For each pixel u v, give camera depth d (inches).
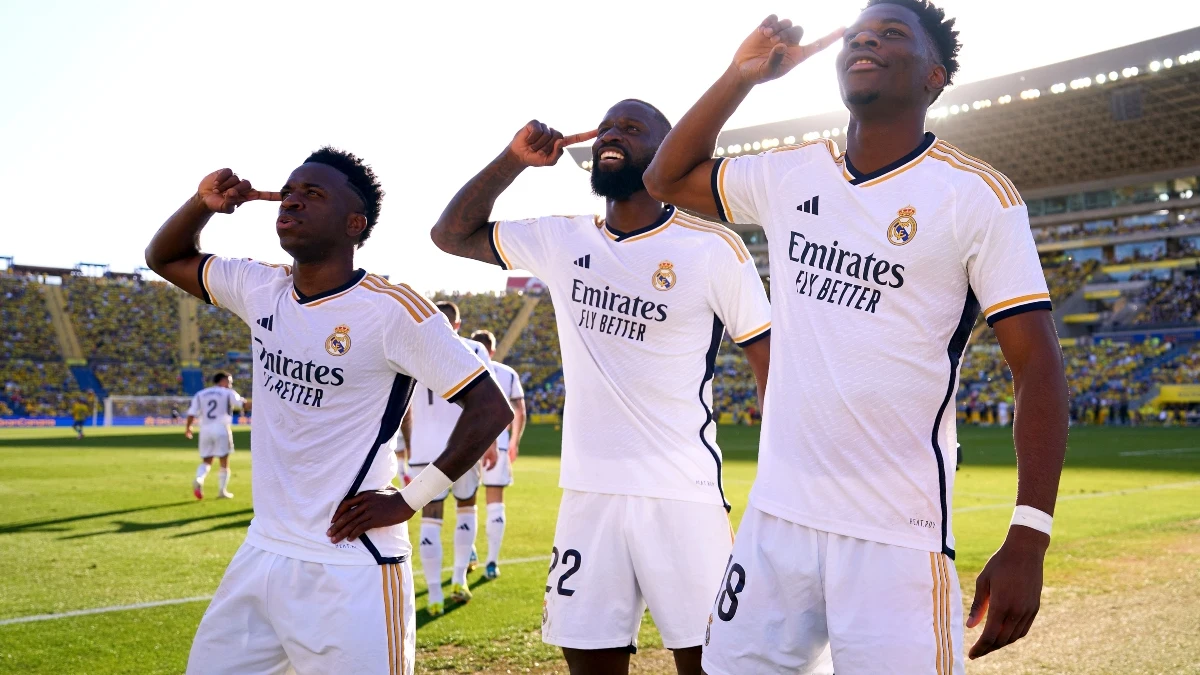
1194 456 791.7
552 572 142.9
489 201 150.2
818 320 95.3
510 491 538.0
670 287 140.1
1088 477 602.9
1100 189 2155.5
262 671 116.3
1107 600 245.3
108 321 2075.5
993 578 82.1
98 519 408.8
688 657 137.7
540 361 2114.9
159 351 2071.9
